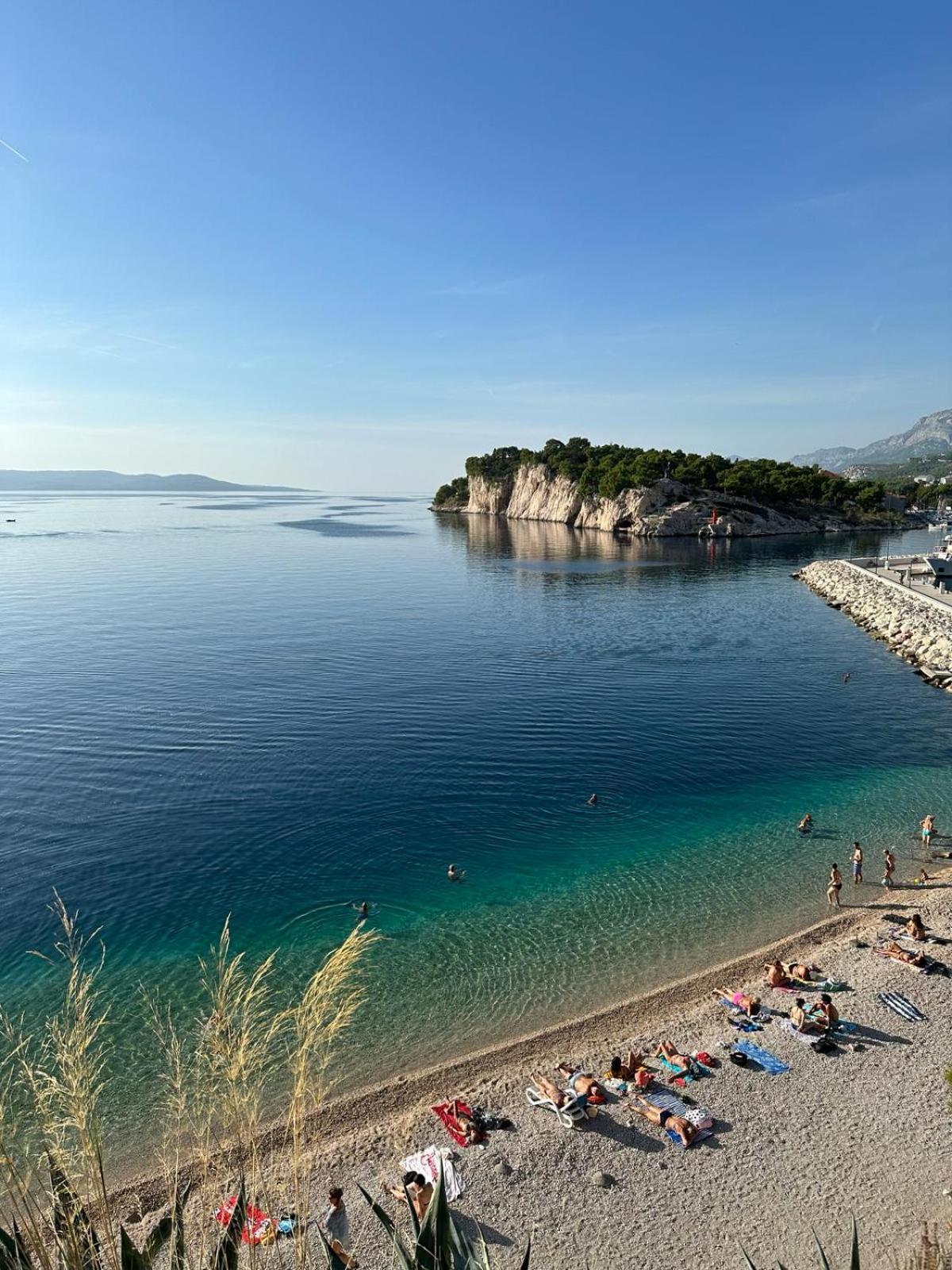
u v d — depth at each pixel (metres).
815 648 69.69
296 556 152.50
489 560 144.62
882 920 25.70
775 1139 16.73
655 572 124.62
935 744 44.09
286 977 22.89
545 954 24.19
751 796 36.62
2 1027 20.42
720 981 22.61
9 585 107.75
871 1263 13.80
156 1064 19.17
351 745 43.25
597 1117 17.42
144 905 26.91
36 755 41.47
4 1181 5.29
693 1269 13.92
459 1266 6.20
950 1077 15.68
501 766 40.25
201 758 41.09
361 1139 16.88
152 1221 14.53
